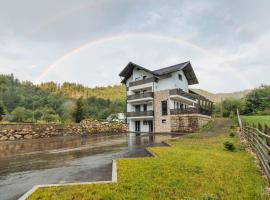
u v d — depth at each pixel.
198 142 16.05
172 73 33.16
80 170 9.12
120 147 16.64
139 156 11.74
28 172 9.22
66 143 20.95
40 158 12.73
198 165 8.46
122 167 8.45
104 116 64.62
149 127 35.50
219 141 16.05
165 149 12.84
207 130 26.11
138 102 37.31
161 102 33.38
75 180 7.53
